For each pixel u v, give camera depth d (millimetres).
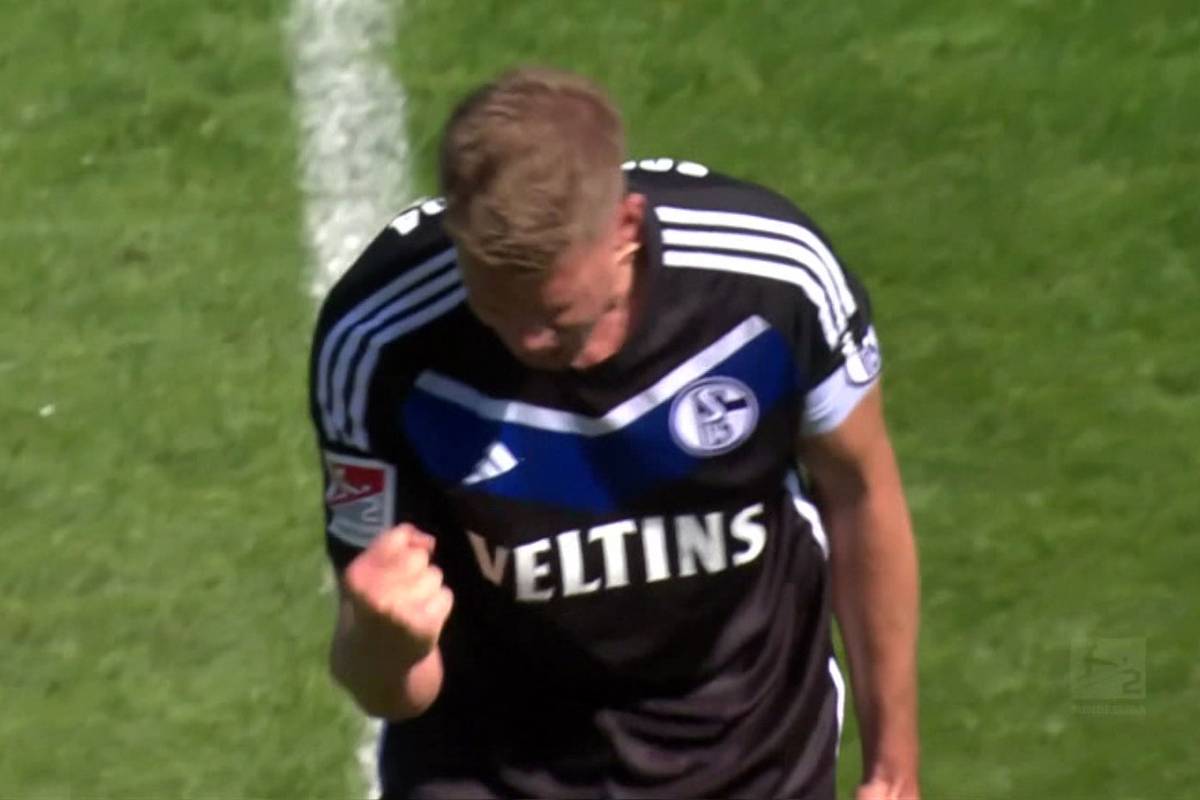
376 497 11500
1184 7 22500
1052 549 18297
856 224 20734
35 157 21484
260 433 19156
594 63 22203
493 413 11156
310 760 17047
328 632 17812
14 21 22719
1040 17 22453
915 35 22344
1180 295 20031
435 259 11000
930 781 17000
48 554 18375
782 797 12719
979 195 20938
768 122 21656
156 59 22312
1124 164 21156
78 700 17469
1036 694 17453
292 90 21969
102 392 19484
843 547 12367
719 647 12188
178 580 18172
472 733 12414
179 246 20641
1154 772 17016
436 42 22359
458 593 11914
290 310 20078
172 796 16844
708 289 11023
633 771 12367
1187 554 18234
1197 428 19062
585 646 11930
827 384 11461
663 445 11328
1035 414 19188
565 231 9828
